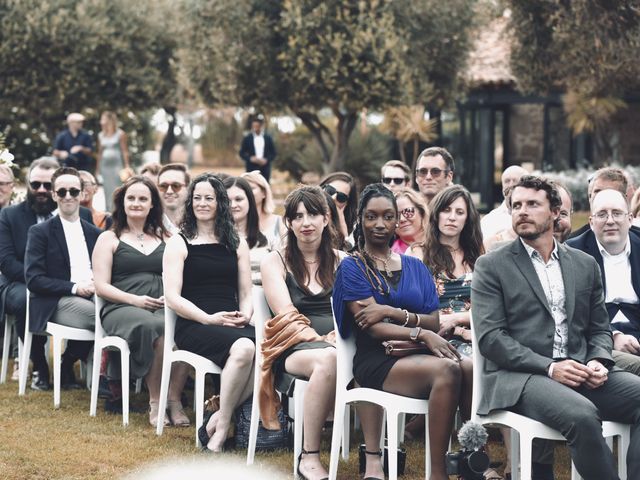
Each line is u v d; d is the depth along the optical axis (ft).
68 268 22.75
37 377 23.43
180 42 61.93
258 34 58.18
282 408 18.66
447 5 59.88
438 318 16.46
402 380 15.64
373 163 76.95
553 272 15.94
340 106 61.87
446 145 75.46
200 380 18.69
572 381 14.99
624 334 18.13
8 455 17.65
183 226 19.95
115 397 21.29
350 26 56.34
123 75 67.15
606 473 14.42
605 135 69.26
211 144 120.78
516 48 49.47
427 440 15.85
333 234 18.71
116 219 21.72
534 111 76.89
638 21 42.63
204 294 19.67
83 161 53.78
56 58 64.54
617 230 18.56
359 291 16.20
